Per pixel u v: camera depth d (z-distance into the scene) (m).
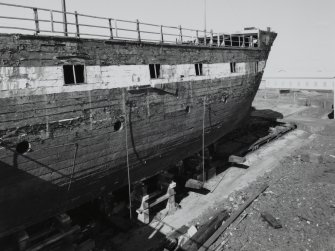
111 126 9.91
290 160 18.56
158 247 10.17
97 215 12.06
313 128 26.50
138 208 11.97
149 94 11.09
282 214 11.71
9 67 7.38
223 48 14.78
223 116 16.12
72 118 8.77
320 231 10.45
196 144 15.03
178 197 13.98
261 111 34.47
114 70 9.80
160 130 11.98
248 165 18.17
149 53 10.95
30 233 9.95
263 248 9.62
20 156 7.86
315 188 14.02
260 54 18.25
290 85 55.22
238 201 13.11
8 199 8.09
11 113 7.50
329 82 50.16
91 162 9.74
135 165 11.59
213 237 10.10
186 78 12.71
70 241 9.43
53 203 9.39
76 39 8.66
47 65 8.09
